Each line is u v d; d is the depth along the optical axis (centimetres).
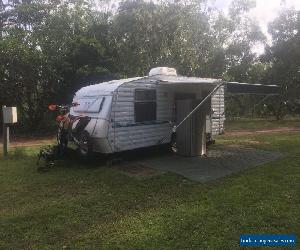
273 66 3117
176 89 1229
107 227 589
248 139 1603
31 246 527
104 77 2145
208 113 1316
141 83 1103
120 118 1042
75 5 2475
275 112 3155
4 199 739
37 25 2395
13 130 2148
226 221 601
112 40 2441
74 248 518
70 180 873
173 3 2580
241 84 1088
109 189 798
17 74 2066
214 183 831
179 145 1179
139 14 2412
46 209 673
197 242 529
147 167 1003
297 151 1235
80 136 1045
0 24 2525
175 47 2581
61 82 2239
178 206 681
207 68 2950
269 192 747
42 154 1045
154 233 560
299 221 594
